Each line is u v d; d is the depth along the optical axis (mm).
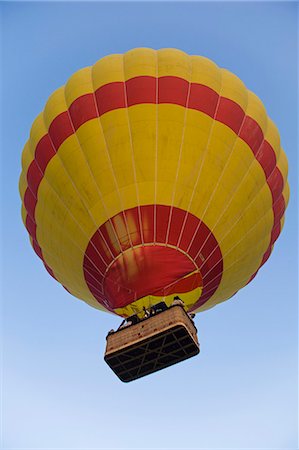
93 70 20156
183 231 17891
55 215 19328
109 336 17000
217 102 19359
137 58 19766
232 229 18734
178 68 19438
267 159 19828
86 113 19141
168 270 17688
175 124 18500
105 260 18141
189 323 16594
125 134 18469
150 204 17922
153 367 17562
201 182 18234
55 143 19438
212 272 18594
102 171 18328
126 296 17891
